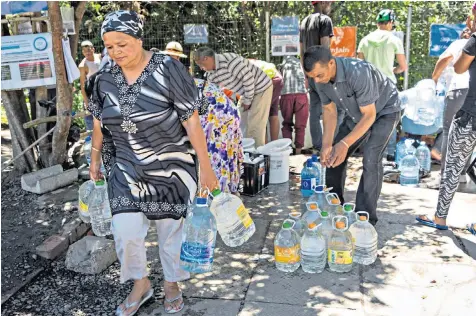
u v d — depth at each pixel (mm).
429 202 5047
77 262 3787
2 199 5203
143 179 2939
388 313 3176
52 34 5301
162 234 3141
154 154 2902
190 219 3150
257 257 3955
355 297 3361
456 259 3854
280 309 3252
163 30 10602
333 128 4211
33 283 3654
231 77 5672
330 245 3666
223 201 3402
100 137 3221
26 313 3301
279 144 5820
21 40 5512
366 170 4211
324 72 3717
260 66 6547
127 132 2846
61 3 7656
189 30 8461
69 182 5551
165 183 2982
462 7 8656
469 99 3932
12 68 5531
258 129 6070
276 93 6613
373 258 3805
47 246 4008
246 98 5777
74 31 6254
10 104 5832
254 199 5246
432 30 7238
